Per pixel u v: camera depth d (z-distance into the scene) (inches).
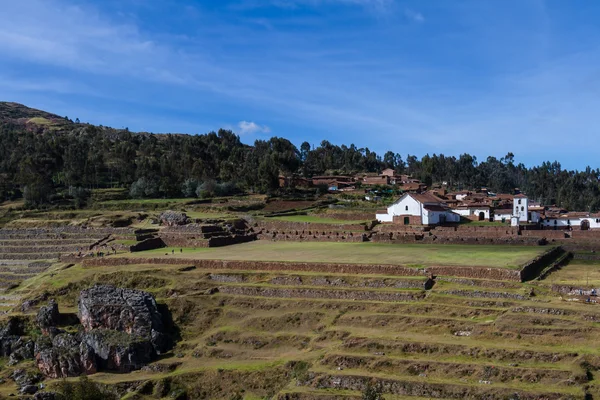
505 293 3063.5
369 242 4958.2
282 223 5826.8
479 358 2506.2
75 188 7460.6
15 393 2827.3
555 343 2541.8
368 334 2859.3
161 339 3216.0
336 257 4040.4
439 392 2324.1
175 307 3523.6
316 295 3400.6
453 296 3125.0
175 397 2714.1
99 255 4699.8
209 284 3772.1
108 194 7613.2
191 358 3063.5
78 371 3009.4
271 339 3056.1
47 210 6815.9
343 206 7150.6
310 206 7185.0
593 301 2901.1
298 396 2438.5
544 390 2198.6
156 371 2972.4
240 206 6963.6
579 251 4387.3
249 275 3804.1
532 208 6653.5
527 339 2608.3
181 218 5885.8
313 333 3046.3
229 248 4918.8
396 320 2960.1
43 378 3041.3
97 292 3479.3
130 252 4808.1
